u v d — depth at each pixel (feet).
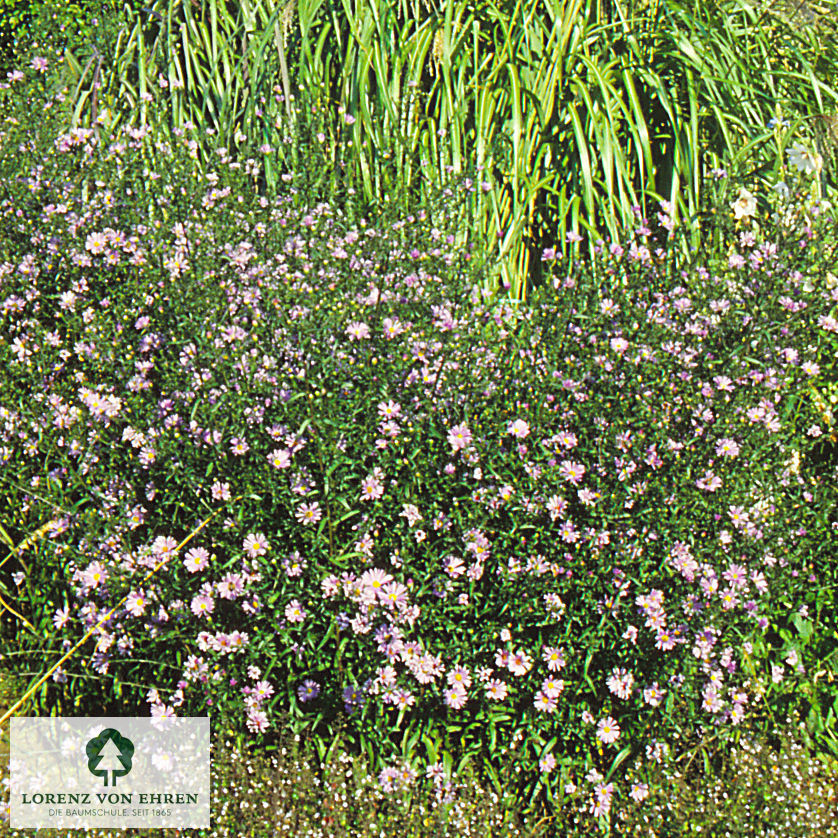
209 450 7.70
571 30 12.39
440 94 11.72
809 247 9.21
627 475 7.75
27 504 8.77
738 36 13.08
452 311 8.83
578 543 7.68
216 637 7.38
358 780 7.66
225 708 7.57
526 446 7.89
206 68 13.12
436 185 10.78
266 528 7.82
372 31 11.65
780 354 8.76
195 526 7.90
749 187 11.46
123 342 8.55
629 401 7.97
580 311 9.07
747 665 8.38
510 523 7.86
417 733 7.92
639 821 7.70
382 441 7.66
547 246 11.91
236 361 7.87
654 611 7.38
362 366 7.89
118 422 8.37
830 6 13.87
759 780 8.06
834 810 8.27
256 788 7.58
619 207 11.39
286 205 10.08
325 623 7.68
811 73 12.52
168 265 8.36
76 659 8.31
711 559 7.95
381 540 7.89
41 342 9.00
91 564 7.71
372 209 10.97
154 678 8.07
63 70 13.10
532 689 7.79
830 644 9.11
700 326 8.61
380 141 11.16
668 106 11.62
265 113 11.87
